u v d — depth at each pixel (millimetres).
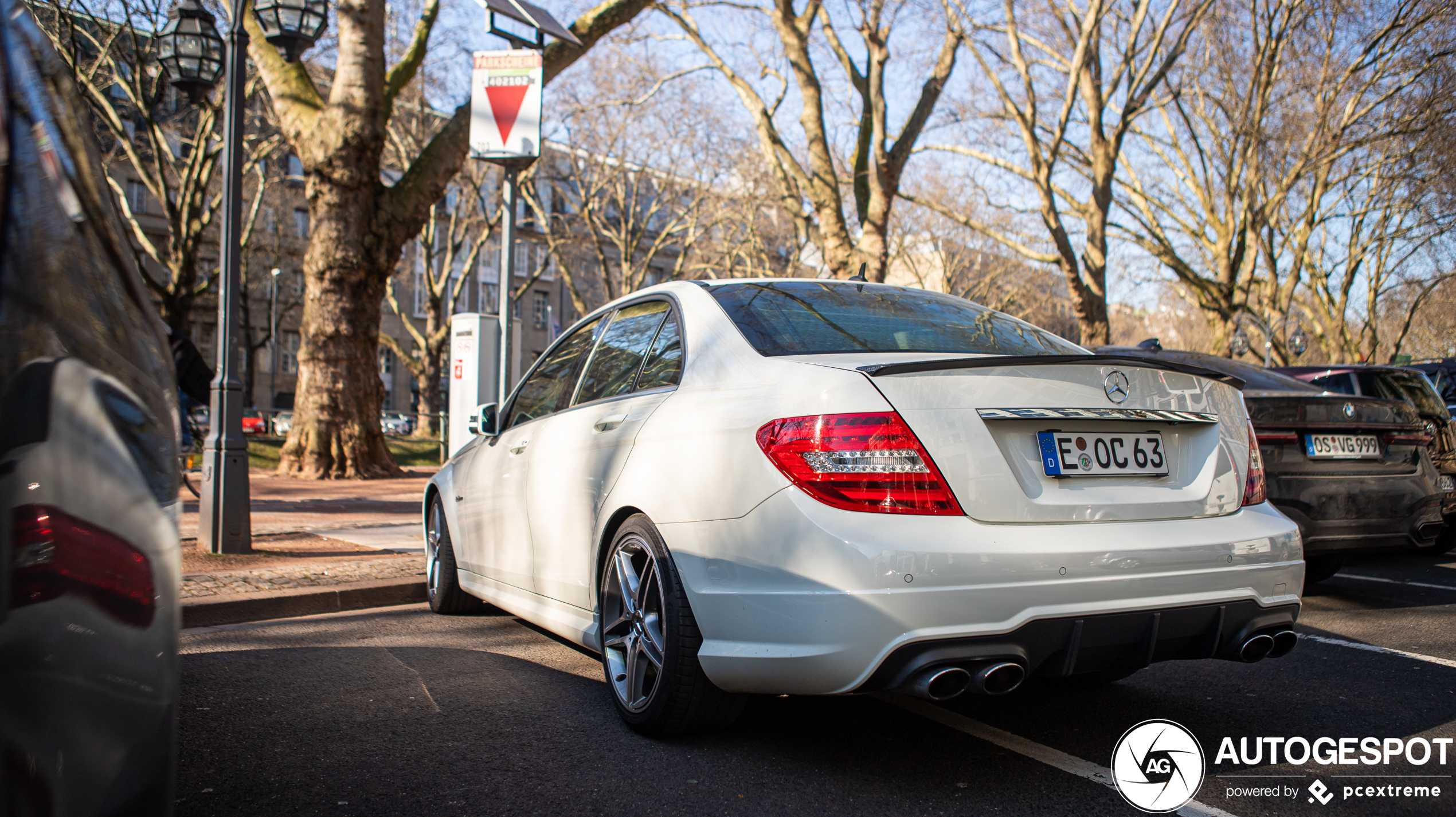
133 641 1216
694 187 34812
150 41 20672
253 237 45469
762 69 20547
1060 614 2418
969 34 18266
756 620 2568
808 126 18406
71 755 1077
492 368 11531
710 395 2947
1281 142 22719
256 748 2975
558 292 67312
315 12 8547
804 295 3445
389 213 13164
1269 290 30453
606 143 31000
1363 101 23125
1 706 976
